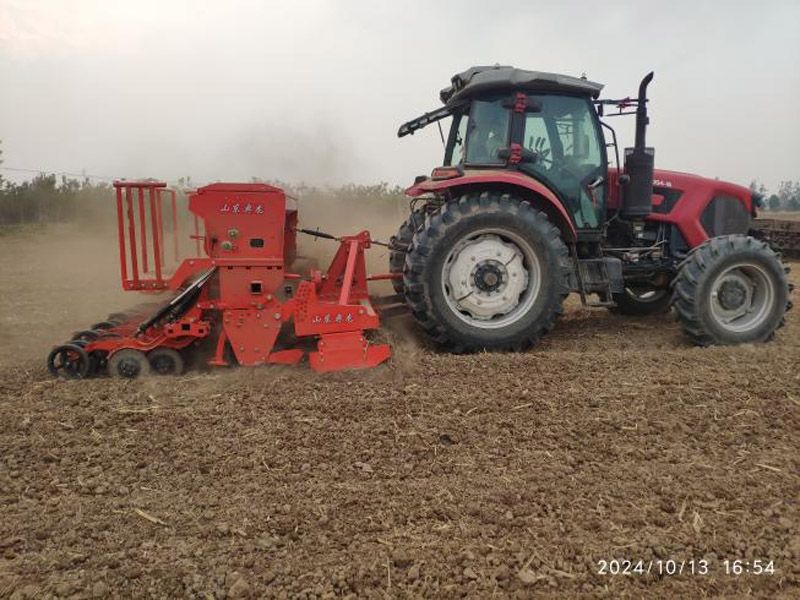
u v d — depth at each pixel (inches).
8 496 117.3
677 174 259.8
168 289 185.2
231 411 152.9
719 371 181.8
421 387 167.6
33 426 144.9
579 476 125.2
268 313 180.2
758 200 266.5
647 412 154.3
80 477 124.0
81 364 182.2
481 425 146.8
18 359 211.5
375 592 92.3
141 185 184.1
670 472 127.2
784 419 151.7
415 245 205.8
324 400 159.0
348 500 115.7
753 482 123.4
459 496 117.6
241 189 176.2
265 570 96.5
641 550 102.2
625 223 254.7
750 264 223.8
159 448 135.3
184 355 188.5
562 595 92.6
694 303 221.5
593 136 232.8
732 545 104.3
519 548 102.3
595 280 226.7
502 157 225.9
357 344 179.6
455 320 207.2
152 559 99.0
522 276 214.4
